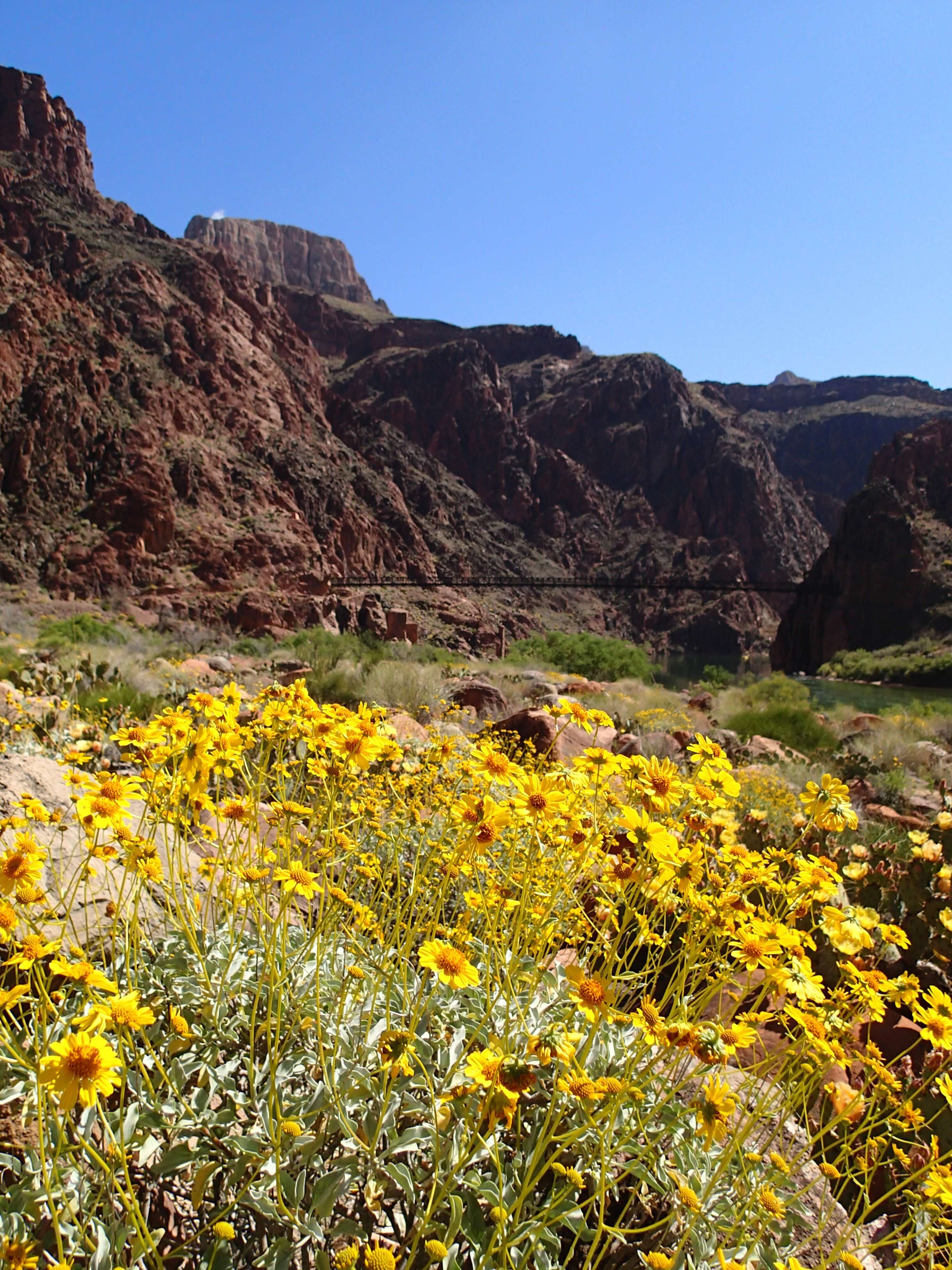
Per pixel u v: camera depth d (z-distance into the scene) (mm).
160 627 48812
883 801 9203
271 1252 1578
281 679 15281
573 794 2312
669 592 175000
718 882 2480
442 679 15547
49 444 67375
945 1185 1696
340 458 122000
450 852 2604
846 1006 2096
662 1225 1767
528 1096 2055
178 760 2219
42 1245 1473
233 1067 1964
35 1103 1776
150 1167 1768
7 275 77750
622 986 2314
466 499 168375
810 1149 2088
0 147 137375
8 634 28234
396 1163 1852
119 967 2232
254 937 2537
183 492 74188
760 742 13602
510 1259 1538
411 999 2271
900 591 99188
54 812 2760
